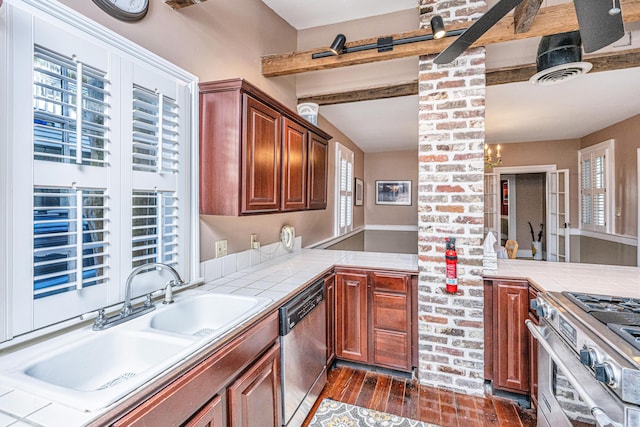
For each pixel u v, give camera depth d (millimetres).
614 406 1001
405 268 2355
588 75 2705
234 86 1648
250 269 2314
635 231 3926
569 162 5492
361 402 2098
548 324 1570
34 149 1042
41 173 1053
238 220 2248
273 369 1514
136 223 1423
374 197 6465
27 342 1041
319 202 2617
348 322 2475
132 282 1408
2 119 953
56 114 1099
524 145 5770
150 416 843
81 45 1168
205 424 1047
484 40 2059
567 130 4805
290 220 3074
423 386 2277
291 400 1695
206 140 1734
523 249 7605
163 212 1572
